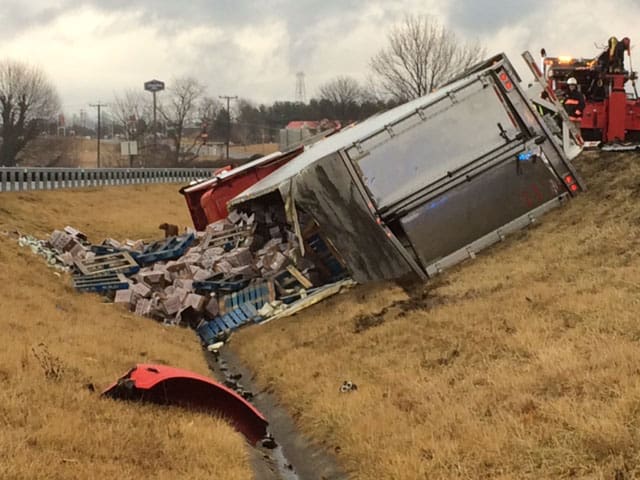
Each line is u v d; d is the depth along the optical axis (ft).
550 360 27.81
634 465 19.03
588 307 33.58
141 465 22.72
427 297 46.55
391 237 49.85
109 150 421.59
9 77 270.46
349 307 48.55
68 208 125.59
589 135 76.74
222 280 60.90
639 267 37.40
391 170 50.90
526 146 53.06
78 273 69.82
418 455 24.20
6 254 63.36
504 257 49.11
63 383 29.48
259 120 443.32
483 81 53.06
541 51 79.97
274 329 50.19
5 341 33.96
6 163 269.44
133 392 29.32
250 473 24.82
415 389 30.81
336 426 30.04
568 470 20.06
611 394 23.11
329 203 51.11
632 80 76.69
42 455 21.03
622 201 49.44
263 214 67.97
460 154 52.06
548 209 53.88
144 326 52.65
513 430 23.26
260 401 37.58
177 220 141.38
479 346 33.76
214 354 50.39
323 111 272.10
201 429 26.94
